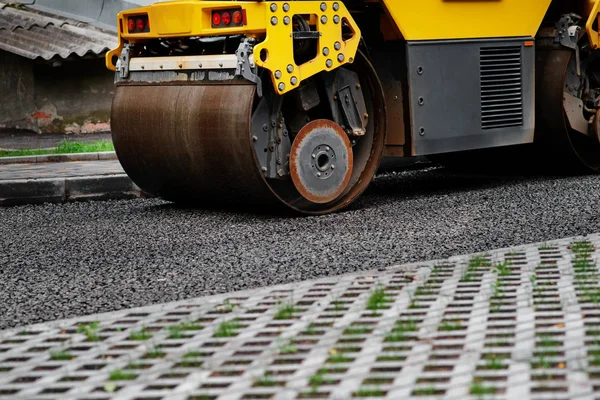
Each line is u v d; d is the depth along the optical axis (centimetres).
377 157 1202
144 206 1266
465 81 1267
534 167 1454
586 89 1431
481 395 486
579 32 1377
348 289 725
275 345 589
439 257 863
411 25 1205
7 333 647
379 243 940
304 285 745
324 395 503
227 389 517
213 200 1179
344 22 1138
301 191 1129
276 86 1079
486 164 1485
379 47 1234
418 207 1160
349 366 545
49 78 2492
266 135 1112
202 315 669
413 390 501
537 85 1386
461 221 1046
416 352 562
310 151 1134
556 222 1016
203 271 845
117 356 585
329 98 1166
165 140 1152
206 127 1102
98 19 2716
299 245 948
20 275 861
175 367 559
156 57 1166
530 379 509
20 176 1417
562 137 1382
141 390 523
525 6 1324
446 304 666
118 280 823
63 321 673
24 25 2578
